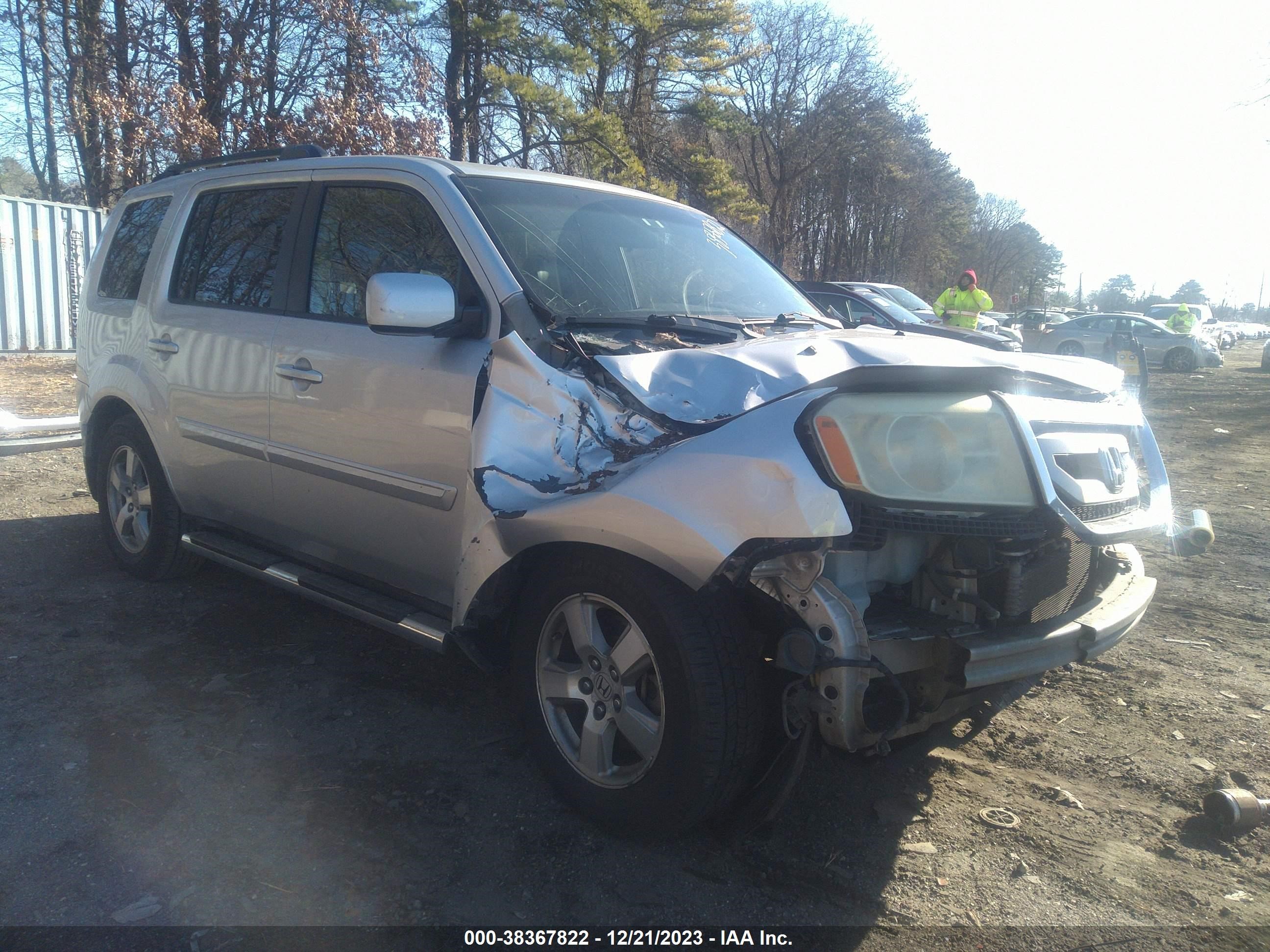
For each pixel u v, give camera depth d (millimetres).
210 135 15695
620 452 2658
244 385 3910
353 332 3490
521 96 22469
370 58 18469
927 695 2654
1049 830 2982
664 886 2625
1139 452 3273
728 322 3424
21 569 4984
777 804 2627
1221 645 4637
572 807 2930
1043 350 27922
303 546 3873
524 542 2781
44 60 19688
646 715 2736
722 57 29891
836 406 2490
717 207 30125
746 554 2412
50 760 3129
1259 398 18031
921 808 3084
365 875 2611
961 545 2730
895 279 56188
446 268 3291
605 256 3549
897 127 44531
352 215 3713
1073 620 2854
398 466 3260
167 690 3686
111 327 4836
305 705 3617
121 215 5164
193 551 4391
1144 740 3594
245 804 2934
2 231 13586
